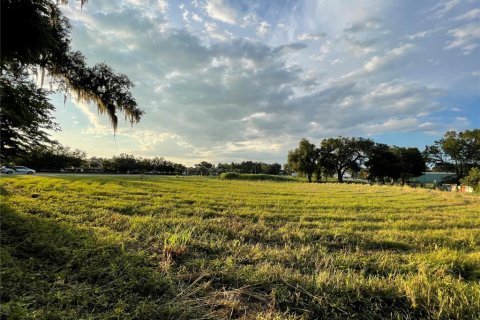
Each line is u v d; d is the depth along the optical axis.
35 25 7.26
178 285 4.47
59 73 12.24
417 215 12.98
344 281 4.74
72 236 6.23
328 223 10.17
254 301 4.18
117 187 20.47
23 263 4.59
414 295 4.23
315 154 66.75
